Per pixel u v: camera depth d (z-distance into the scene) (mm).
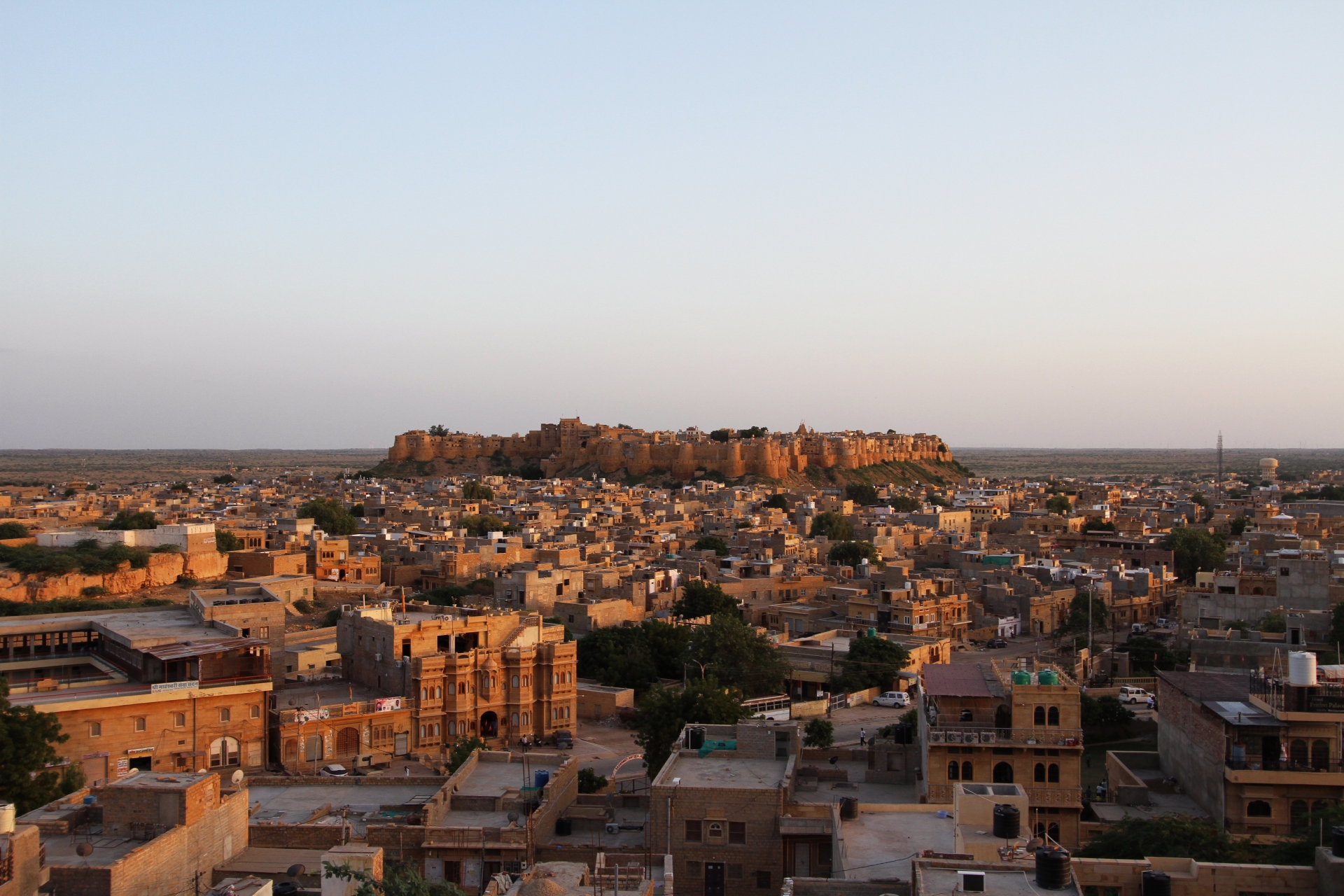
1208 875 47406
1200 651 125000
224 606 118750
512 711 121062
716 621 147500
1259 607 147875
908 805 61812
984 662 163625
